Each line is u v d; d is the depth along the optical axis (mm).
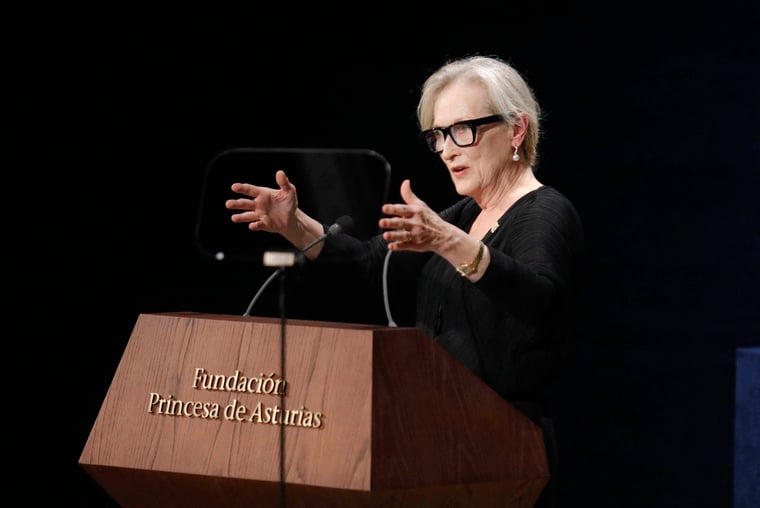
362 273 7668
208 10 15273
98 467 5566
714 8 14172
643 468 14727
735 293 14297
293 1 15273
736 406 11812
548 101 14812
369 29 15148
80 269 15375
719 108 14234
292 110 15320
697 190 14398
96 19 15102
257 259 6238
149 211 15367
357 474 5078
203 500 5527
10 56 14914
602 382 14930
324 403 5223
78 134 15203
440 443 5312
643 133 14547
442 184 14930
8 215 15148
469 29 14922
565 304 6543
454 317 6797
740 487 11750
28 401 15305
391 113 15102
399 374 5273
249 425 5352
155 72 15250
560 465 15055
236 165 7145
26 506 15219
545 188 6980
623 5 14508
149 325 5676
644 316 14711
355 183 6562
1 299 15234
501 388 6574
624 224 14719
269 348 5406
